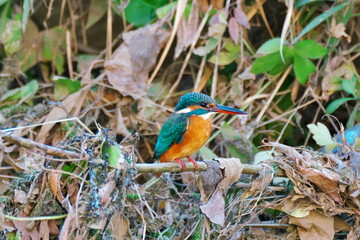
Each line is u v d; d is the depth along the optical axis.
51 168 7.01
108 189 6.72
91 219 6.69
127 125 10.30
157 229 7.85
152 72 11.00
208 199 7.44
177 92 10.97
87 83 10.32
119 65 10.31
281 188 7.72
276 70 10.45
